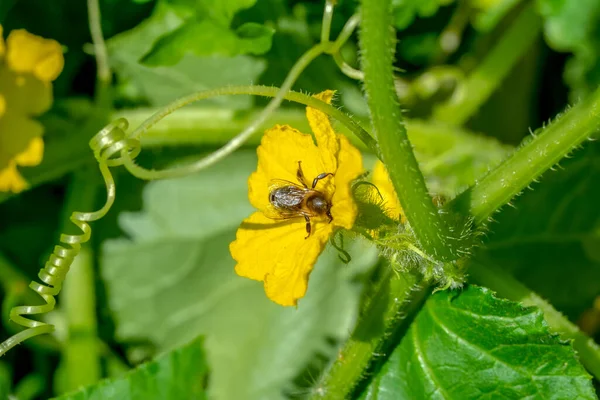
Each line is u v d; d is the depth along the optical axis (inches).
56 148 21.3
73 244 17.5
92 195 21.9
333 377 18.0
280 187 16.7
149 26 21.4
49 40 19.5
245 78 21.7
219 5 19.6
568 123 17.1
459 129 21.9
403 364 17.9
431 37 23.0
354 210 16.1
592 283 21.4
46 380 22.2
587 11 21.4
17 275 22.0
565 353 17.3
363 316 17.8
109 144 17.0
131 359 22.1
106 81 21.4
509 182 17.2
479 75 22.5
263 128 21.2
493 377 17.5
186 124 21.3
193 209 22.2
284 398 21.7
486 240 21.1
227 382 21.8
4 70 19.5
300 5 21.7
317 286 21.8
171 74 21.8
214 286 22.1
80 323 21.6
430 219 16.6
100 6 21.8
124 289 22.1
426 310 17.8
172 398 19.1
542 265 21.3
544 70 23.2
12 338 17.5
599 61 21.7
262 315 22.0
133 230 22.2
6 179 19.7
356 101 22.0
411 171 16.4
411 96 23.0
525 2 22.4
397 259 17.1
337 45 17.9
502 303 17.4
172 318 22.1
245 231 16.9
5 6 22.1
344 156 16.2
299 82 21.7
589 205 21.1
